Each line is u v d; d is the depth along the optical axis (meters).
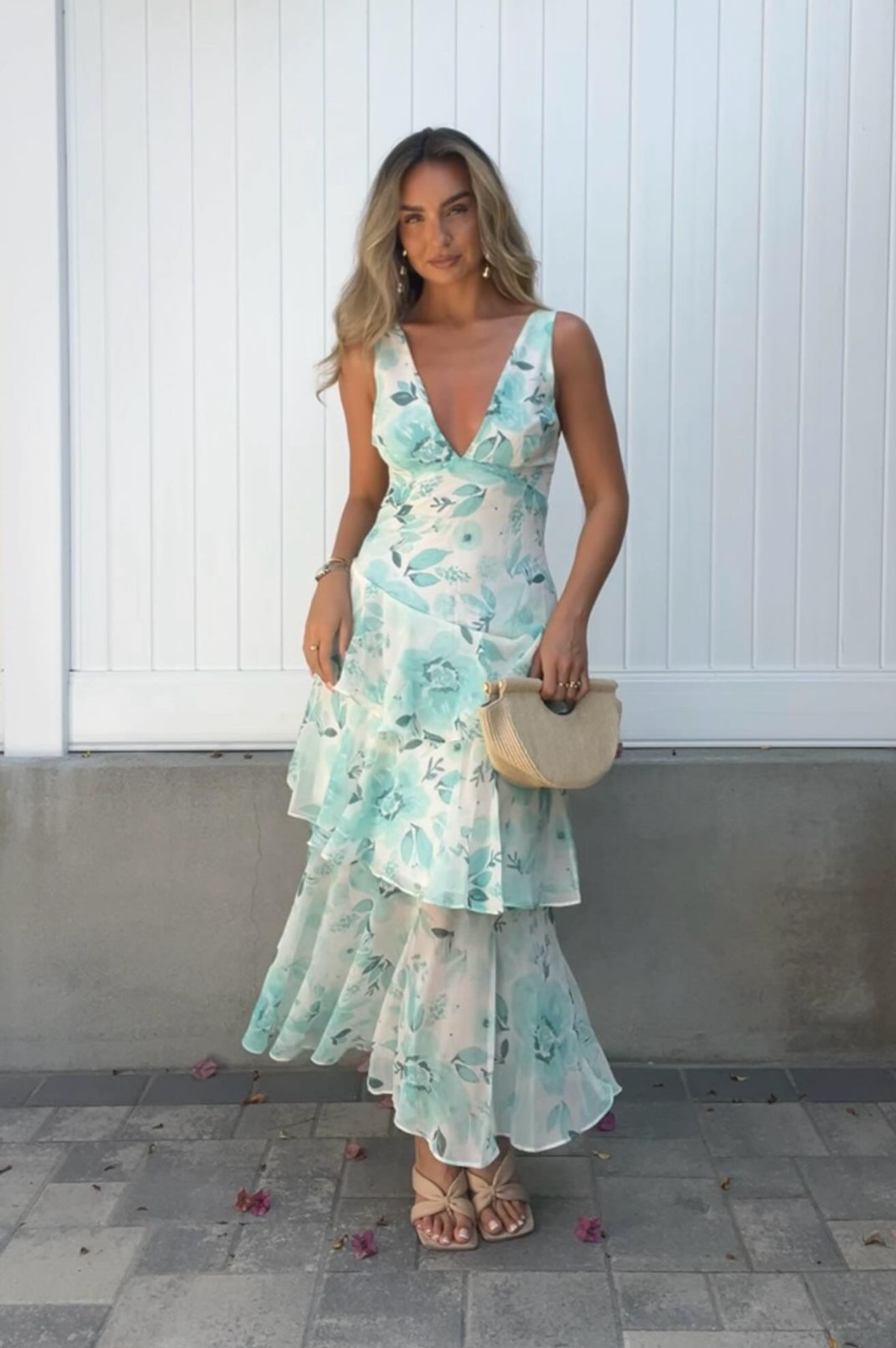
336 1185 2.43
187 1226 2.29
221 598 3.02
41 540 2.97
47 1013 2.96
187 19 2.91
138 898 2.94
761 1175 2.45
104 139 2.94
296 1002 2.34
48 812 2.92
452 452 2.19
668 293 2.94
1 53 2.88
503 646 2.15
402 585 2.19
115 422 2.99
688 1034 2.96
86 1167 2.51
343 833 2.19
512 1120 2.19
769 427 2.96
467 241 2.16
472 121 2.91
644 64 2.90
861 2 2.89
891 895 2.92
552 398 2.20
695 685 2.99
